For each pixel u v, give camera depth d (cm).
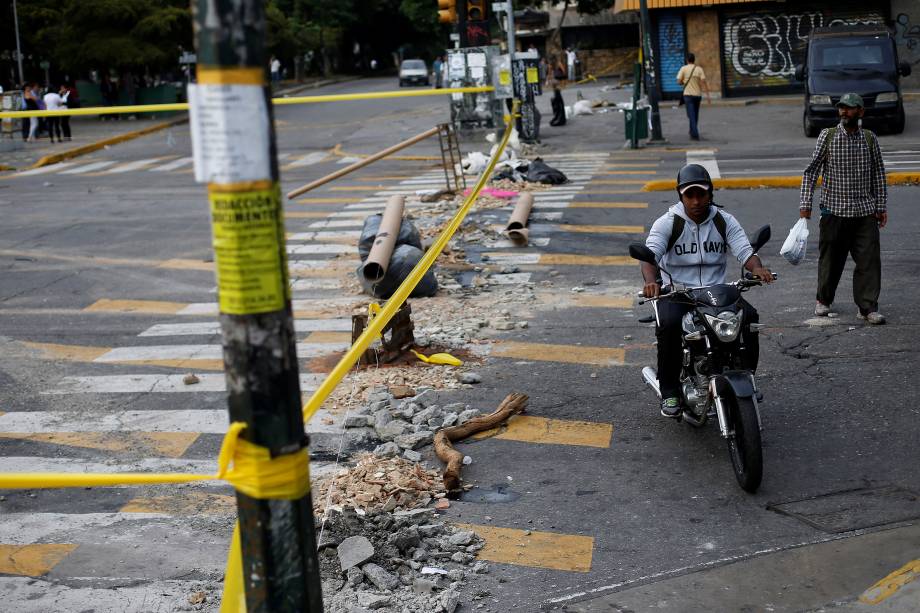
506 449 710
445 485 636
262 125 250
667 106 3419
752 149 2238
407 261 1127
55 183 2397
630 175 1953
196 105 248
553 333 984
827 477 639
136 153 3172
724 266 682
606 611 497
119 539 595
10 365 947
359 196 1895
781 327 952
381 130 3325
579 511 611
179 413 810
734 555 548
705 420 663
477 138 2692
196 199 1988
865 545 549
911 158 1945
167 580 544
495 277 1221
